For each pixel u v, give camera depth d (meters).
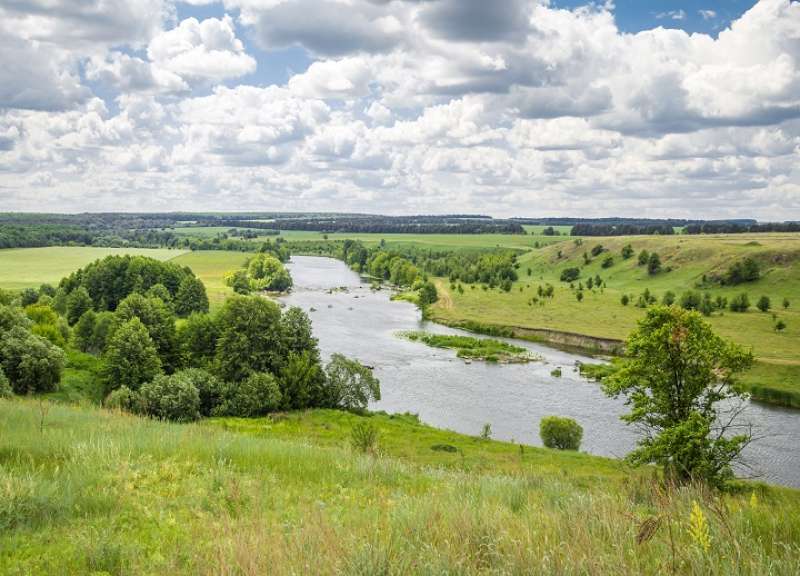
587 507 7.09
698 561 4.89
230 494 9.58
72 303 109.38
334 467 13.34
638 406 35.97
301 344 69.94
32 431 13.67
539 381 79.44
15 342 55.81
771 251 170.00
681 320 34.94
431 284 157.75
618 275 198.38
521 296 166.12
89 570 6.30
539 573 4.84
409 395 71.50
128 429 16.36
